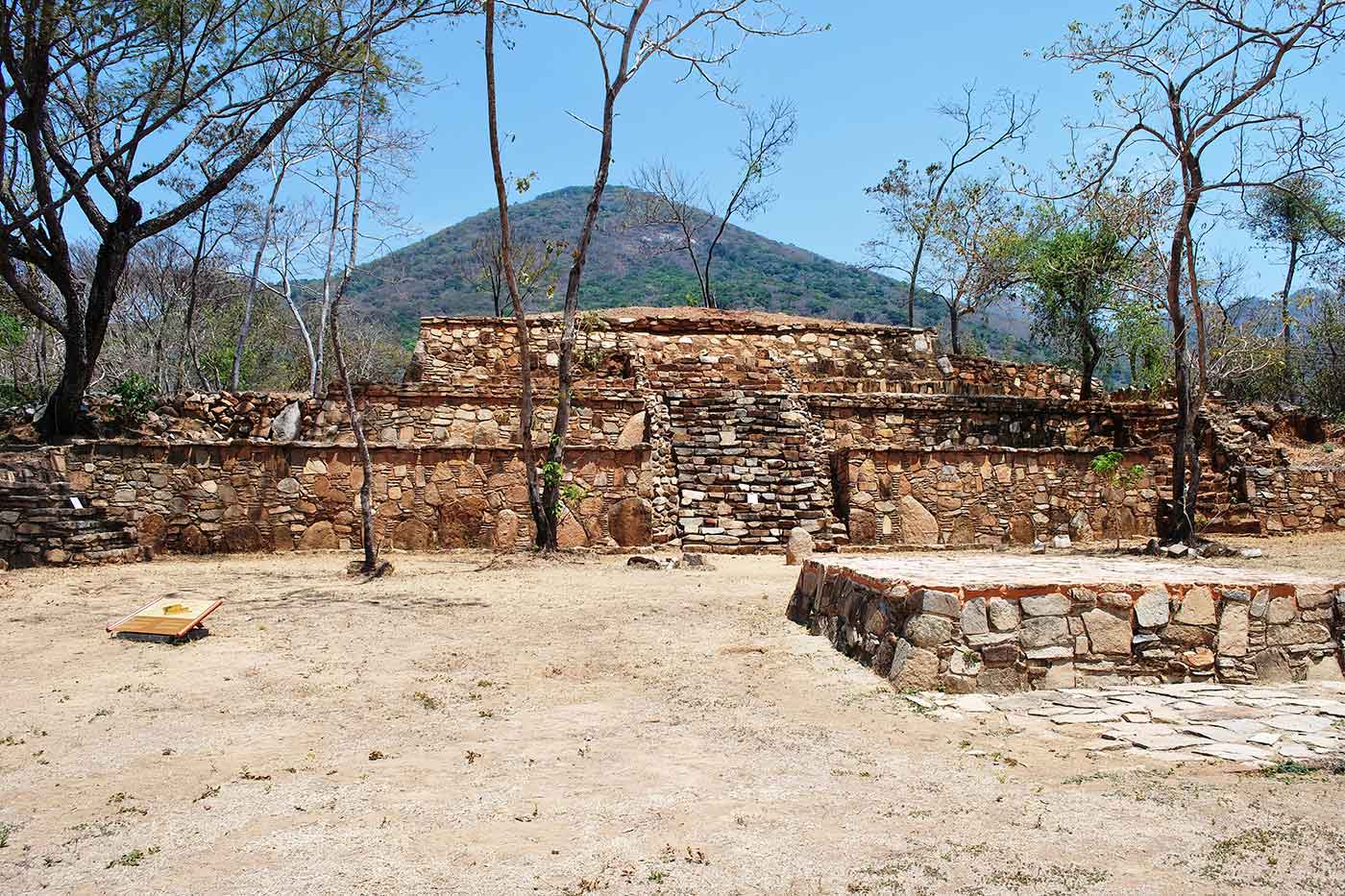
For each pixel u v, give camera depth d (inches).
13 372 1056.8
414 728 248.5
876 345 1005.8
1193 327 889.5
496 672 310.5
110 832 179.8
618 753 225.6
